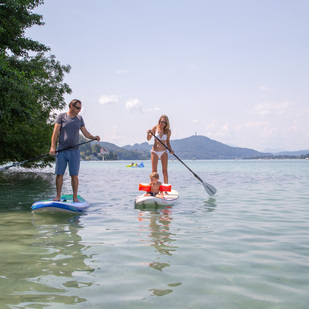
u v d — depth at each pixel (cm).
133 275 288
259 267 312
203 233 460
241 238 431
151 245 391
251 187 1267
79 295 244
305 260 336
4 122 1249
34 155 2028
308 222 548
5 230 477
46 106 2080
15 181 1611
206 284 268
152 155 907
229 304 231
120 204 771
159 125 889
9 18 1356
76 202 692
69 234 450
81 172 3225
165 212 649
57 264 316
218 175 2341
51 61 2258
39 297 239
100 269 303
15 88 1141
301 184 1422
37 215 609
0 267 306
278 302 235
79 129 677
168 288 259
